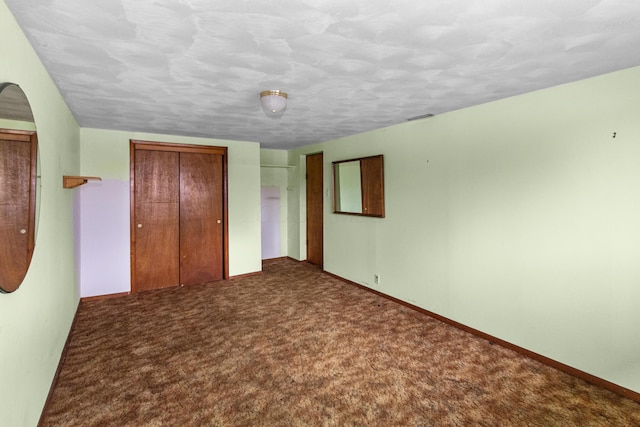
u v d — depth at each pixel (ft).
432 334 10.06
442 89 8.14
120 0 4.24
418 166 11.65
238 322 11.00
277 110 8.45
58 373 7.72
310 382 7.60
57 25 4.89
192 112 10.40
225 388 7.36
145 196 14.38
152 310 12.08
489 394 7.15
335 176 16.14
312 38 5.38
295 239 20.58
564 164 7.82
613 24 4.96
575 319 7.77
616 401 6.88
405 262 12.37
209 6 4.40
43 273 6.28
